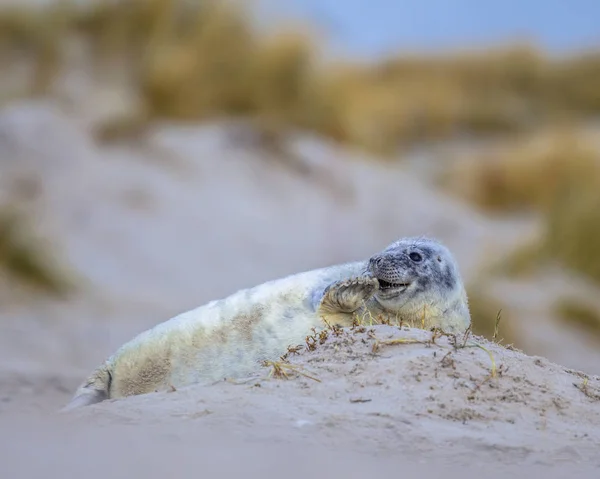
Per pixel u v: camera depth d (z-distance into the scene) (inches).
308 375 823.7
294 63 3046.3
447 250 1063.6
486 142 4424.2
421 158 3944.4
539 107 5049.2
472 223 2773.1
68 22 3100.4
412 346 872.3
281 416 736.3
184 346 1019.3
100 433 677.9
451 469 657.6
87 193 2321.6
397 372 815.7
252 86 3011.8
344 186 2696.9
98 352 1553.9
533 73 5280.5
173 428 701.3
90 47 3070.9
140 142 2581.2
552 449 715.4
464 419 764.6
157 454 613.6
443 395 790.5
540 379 842.8
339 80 3257.9
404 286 1016.9
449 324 1045.2
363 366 828.6
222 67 3004.4
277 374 834.8
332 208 2596.0
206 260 2233.0
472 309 1883.6
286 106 3046.3
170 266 2177.7
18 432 672.4
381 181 2797.7
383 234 2564.0
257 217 2448.3
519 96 5142.7
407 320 1029.2
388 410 759.1
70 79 2935.5
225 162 2603.3
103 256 2139.5
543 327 1934.1
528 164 3420.3
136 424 715.4
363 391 792.9
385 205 2694.4
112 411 753.6
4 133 2452.0
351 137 3110.2
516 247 2374.5
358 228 2546.8
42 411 941.8
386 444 699.4
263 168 2647.6
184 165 2536.9
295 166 2691.9
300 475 583.5
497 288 2091.5
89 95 2883.9
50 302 1844.2
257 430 705.6
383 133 3659.0
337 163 2783.0
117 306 1873.8
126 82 2984.7
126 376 1030.4
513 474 657.0
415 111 4392.2
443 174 3513.8
